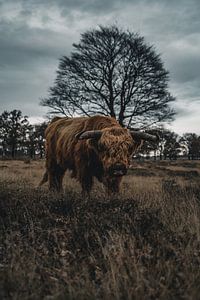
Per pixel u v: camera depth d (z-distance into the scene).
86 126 10.12
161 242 5.25
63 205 7.30
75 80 30.55
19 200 7.34
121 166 8.27
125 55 30.30
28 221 6.49
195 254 4.93
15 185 9.59
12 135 84.31
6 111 84.62
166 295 3.83
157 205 7.58
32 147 85.19
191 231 5.72
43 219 6.56
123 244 5.13
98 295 3.96
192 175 26.14
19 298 3.80
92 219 6.25
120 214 6.57
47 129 13.05
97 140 8.93
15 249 5.20
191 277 4.21
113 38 30.38
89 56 30.31
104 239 5.65
